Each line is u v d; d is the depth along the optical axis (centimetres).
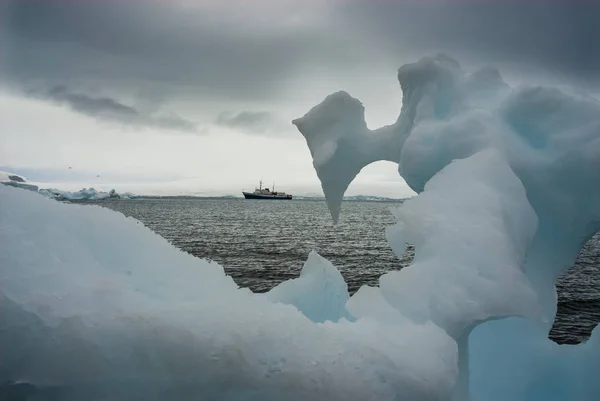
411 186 511
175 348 222
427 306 317
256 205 16138
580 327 1858
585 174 446
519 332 524
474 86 509
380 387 242
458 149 449
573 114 468
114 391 226
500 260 319
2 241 251
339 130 557
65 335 222
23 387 225
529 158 452
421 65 506
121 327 225
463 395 368
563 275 2869
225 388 223
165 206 14438
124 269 295
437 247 340
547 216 470
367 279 2917
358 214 11100
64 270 251
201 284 307
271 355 230
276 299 505
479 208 355
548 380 504
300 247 4478
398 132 541
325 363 237
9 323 222
